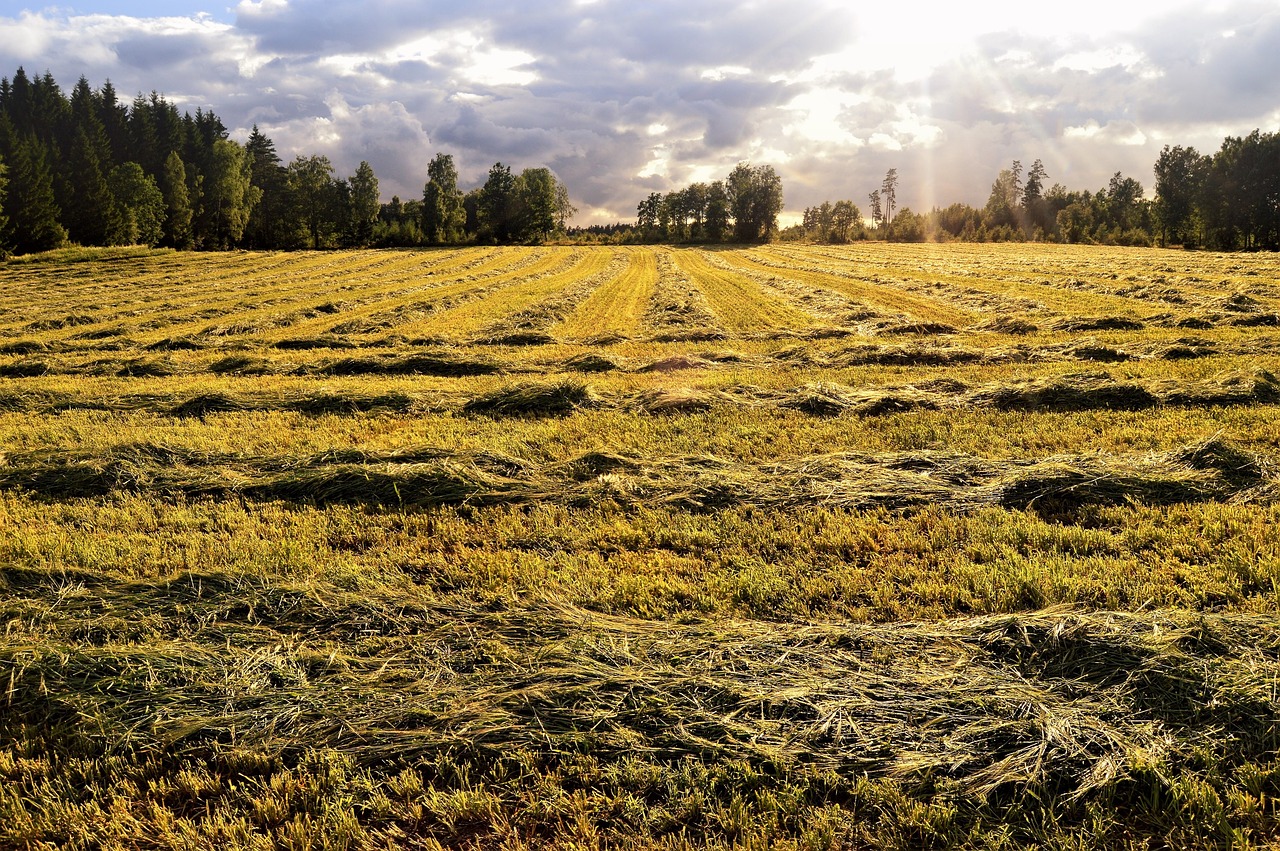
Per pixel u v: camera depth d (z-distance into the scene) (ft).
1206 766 12.16
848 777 12.53
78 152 243.60
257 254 240.73
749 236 377.71
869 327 74.54
